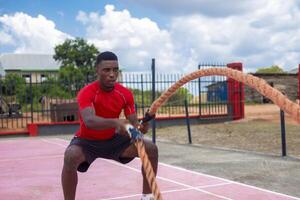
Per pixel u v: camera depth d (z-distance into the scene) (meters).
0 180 7.61
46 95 21.41
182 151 11.19
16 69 71.50
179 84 3.20
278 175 7.64
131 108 4.47
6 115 20.30
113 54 4.18
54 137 16.27
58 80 19.44
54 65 77.62
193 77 3.00
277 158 9.61
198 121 19.56
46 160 9.94
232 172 7.97
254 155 10.19
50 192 6.59
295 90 32.59
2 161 9.88
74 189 4.26
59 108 19.31
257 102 29.95
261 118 20.23
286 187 6.66
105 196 6.21
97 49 56.94
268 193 6.26
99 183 7.14
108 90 4.23
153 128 12.78
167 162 9.33
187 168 8.49
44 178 7.72
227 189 6.54
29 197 6.30
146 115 3.88
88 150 4.28
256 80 2.26
